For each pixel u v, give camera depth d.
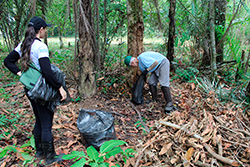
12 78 4.58
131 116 3.23
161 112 3.32
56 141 2.54
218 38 4.64
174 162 2.09
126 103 3.64
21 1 4.16
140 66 3.40
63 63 4.93
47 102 1.93
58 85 1.86
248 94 3.45
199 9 4.80
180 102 3.63
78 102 3.59
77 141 2.54
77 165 1.75
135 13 3.51
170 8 4.61
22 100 3.60
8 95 3.74
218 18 4.58
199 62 5.09
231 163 1.96
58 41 10.55
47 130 2.02
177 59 5.85
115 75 4.48
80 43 3.51
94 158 1.88
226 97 3.60
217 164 2.00
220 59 4.84
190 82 4.30
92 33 3.47
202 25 4.41
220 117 2.84
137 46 3.68
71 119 3.07
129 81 3.93
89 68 3.64
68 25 4.97
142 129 2.83
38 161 2.14
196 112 3.03
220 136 2.28
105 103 3.62
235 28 4.54
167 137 2.39
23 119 2.96
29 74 1.80
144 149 2.26
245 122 2.85
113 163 2.13
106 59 4.93
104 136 2.29
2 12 4.29
